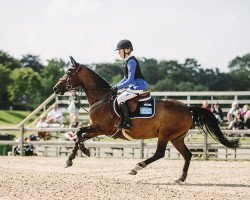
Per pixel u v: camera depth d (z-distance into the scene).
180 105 11.02
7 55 122.62
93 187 9.40
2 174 11.20
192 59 89.50
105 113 10.95
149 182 10.70
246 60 79.94
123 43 10.71
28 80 100.00
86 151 11.02
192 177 11.80
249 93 21.14
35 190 8.98
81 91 11.67
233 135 18.22
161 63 98.88
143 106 10.80
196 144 16.98
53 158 17.06
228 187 10.07
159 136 10.92
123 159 16.83
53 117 20.09
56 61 103.31
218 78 81.81
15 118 88.19
